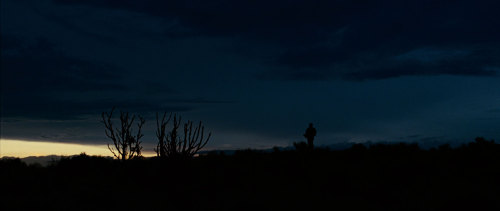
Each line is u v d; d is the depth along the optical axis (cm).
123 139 1769
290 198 1141
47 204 1039
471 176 1437
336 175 1480
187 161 1509
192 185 1325
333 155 2052
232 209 1020
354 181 1348
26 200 1080
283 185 1366
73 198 1123
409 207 1037
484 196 1054
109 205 1062
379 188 1235
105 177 1565
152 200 1128
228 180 1435
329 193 1223
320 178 1436
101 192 1203
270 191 1254
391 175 1473
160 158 1507
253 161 1930
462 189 1182
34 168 1855
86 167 1803
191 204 1083
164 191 1273
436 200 1080
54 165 1888
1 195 1188
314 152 2133
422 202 1075
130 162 1672
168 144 1519
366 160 1848
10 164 1933
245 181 1420
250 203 1052
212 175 1522
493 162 1653
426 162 1720
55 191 1260
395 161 1764
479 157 1736
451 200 1044
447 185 1291
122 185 1381
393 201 1126
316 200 1111
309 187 1320
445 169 1562
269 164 1814
